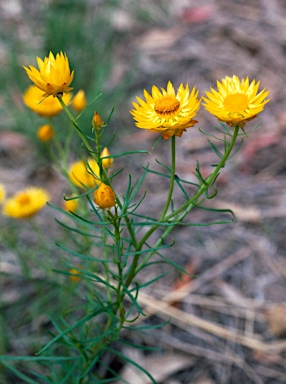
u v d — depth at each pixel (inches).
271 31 32.5
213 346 19.3
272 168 25.4
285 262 21.8
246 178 25.1
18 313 20.4
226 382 18.4
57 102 16.7
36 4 36.5
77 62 30.0
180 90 11.7
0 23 34.9
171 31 33.4
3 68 30.6
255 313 20.2
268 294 20.8
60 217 24.0
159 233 23.0
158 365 18.7
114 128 27.9
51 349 17.6
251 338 19.4
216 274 21.5
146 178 25.7
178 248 22.5
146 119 11.4
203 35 32.9
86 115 26.8
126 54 32.3
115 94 28.8
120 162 26.5
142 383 18.3
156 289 21.0
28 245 22.8
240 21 33.4
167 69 31.0
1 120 28.2
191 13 34.0
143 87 30.1
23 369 18.5
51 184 25.9
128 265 21.4
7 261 22.0
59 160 26.6
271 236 22.7
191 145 26.8
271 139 26.3
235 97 10.8
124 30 33.8
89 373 16.7
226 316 20.1
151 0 35.9
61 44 30.6
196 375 18.6
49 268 20.2
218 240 22.8
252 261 21.9
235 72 30.3
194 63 31.2
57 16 31.8
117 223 11.6
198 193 11.7
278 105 28.2
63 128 26.9
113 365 18.7
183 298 20.6
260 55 31.1
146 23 34.3
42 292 20.5
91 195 20.9
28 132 26.8
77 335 18.6
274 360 18.8
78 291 19.8
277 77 29.7
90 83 30.1
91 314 12.8
